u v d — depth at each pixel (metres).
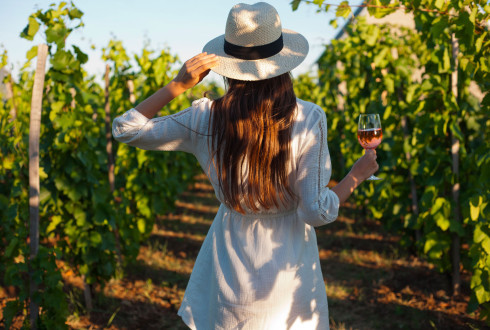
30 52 2.95
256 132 1.22
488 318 2.88
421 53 5.43
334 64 6.82
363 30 4.86
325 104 7.53
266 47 1.24
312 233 1.43
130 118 1.32
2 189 4.09
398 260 4.58
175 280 4.16
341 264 4.55
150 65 5.32
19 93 4.11
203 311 1.45
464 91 3.66
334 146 7.86
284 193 1.28
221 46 1.36
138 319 3.35
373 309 3.48
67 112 3.23
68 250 3.49
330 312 3.47
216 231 1.43
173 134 1.34
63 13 3.01
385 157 5.10
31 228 2.63
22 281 2.72
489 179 2.76
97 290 3.81
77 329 3.15
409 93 4.06
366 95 5.52
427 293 3.73
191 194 8.89
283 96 1.25
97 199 3.43
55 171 3.32
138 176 4.94
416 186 4.77
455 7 2.62
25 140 3.39
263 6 1.26
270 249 1.32
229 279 1.36
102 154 4.03
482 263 2.84
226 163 1.26
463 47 2.76
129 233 4.32
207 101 1.35
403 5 2.82
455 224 3.49
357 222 6.18
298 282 1.35
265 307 1.32
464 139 3.86
